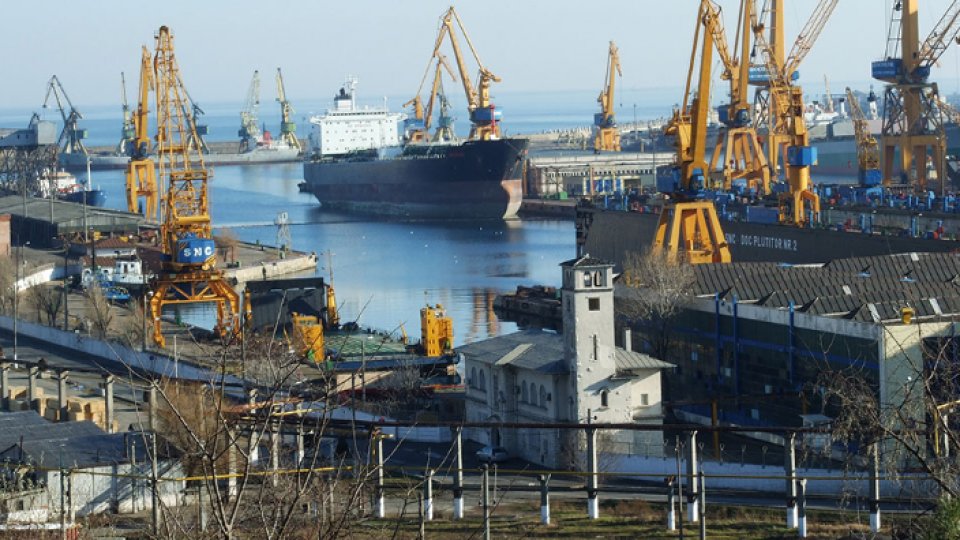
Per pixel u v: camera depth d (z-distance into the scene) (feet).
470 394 646.33
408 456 585.22
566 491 530.27
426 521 474.08
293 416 466.70
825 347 605.73
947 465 294.46
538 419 601.21
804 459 483.92
